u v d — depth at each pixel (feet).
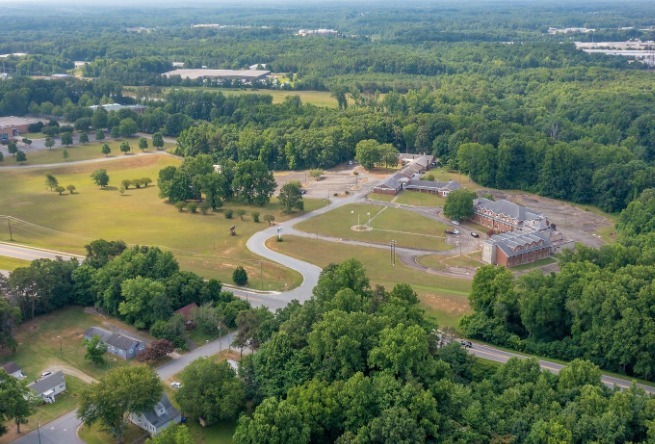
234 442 432.25
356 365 484.74
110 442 460.14
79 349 587.68
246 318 564.71
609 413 426.10
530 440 428.15
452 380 498.69
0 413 449.06
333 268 641.40
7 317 574.97
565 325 600.39
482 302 634.43
